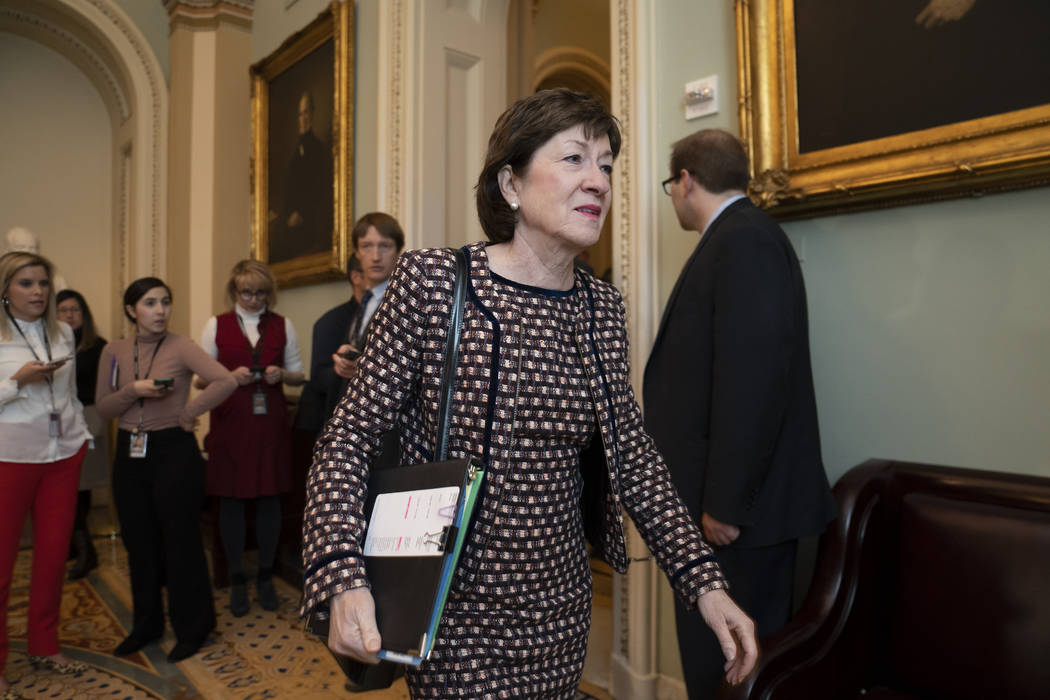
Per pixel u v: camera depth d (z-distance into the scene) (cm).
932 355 201
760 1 231
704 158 206
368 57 454
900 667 170
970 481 173
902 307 207
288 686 288
